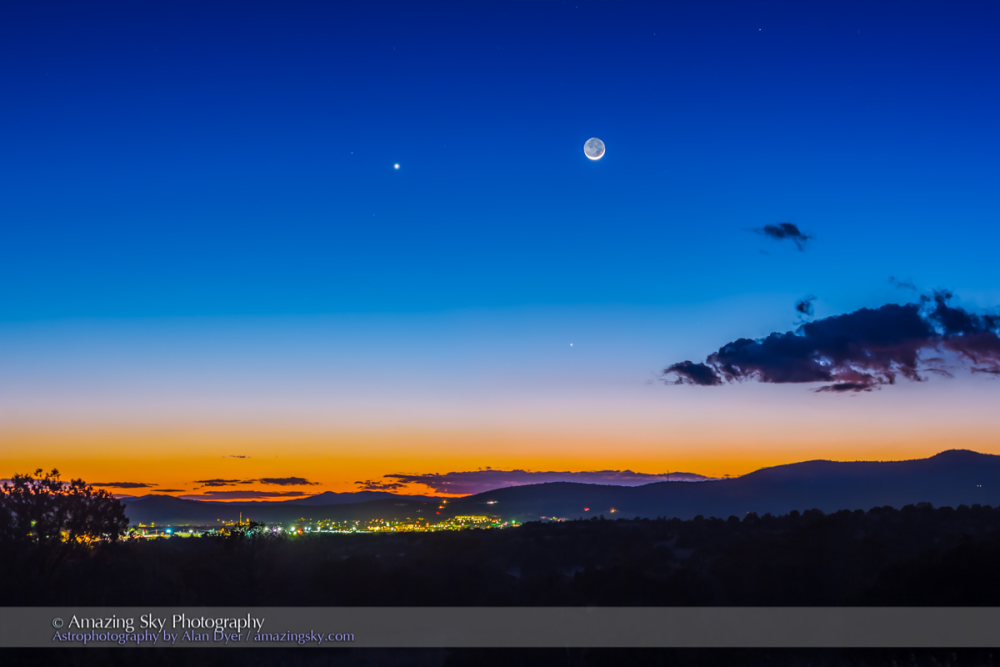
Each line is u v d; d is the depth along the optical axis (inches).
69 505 1145.4
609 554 2153.1
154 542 1635.1
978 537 1729.8
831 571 1402.6
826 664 912.9
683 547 2203.5
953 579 1084.5
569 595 1409.9
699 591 1349.7
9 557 1056.8
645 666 940.0
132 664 867.4
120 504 1208.2
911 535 1868.8
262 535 1547.7
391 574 1497.3
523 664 1001.5
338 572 1503.4
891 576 1155.9
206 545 1521.9
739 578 1406.3
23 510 1112.2
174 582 1144.2
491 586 1537.9
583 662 963.3
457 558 2137.1
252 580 1378.0
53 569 1108.5
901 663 870.4
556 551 2225.6
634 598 1341.0
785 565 1440.7
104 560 1144.8
